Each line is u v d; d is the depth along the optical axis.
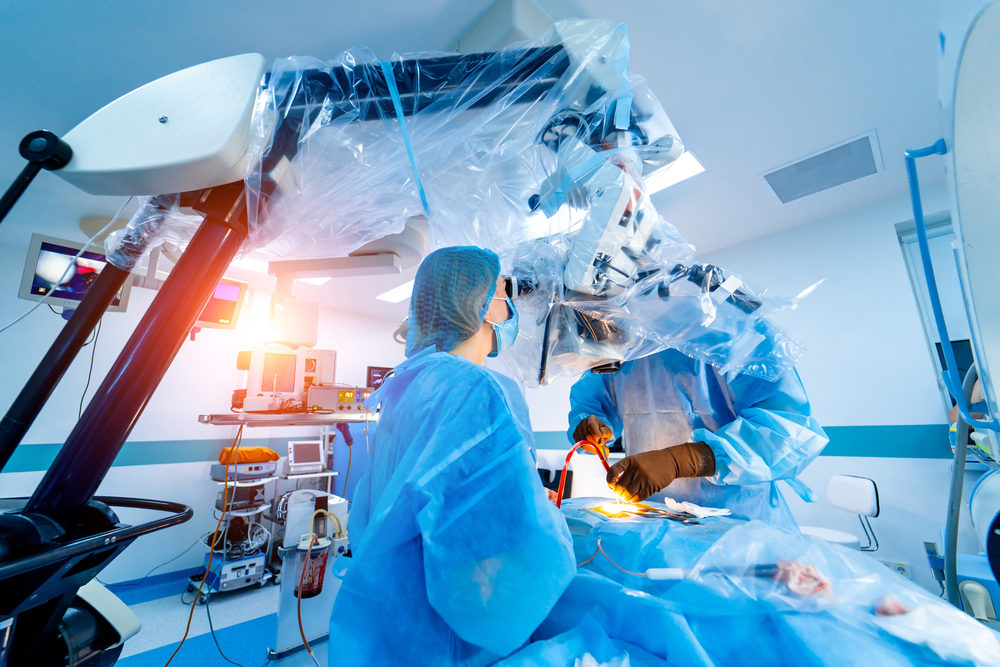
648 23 1.61
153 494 3.68
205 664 2.32
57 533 0.55
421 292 0.90
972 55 0.48
